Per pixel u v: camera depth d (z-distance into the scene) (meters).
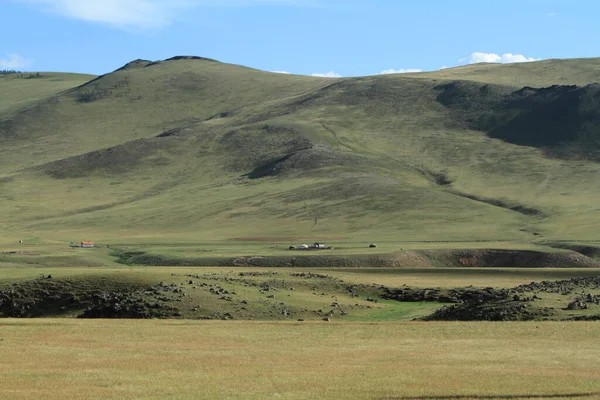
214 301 69.38
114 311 66.75
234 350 40.38
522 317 56.47
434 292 82.62
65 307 70.19
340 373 33.50
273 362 36.53
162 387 30.56
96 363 36.09
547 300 60.75
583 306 57.53
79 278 75.00
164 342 43.28
